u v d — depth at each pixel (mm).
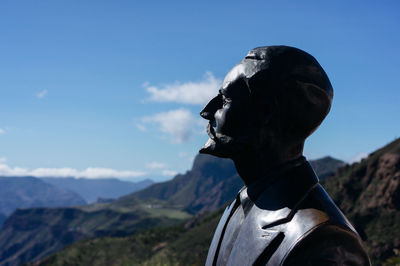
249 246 1661
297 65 1804
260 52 1855
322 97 1812
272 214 1668
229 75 1927
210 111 1982
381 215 48188
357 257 1586
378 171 54406
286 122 1798
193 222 101062
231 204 2115
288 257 1518
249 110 1836
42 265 54688
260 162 1849
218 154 1932
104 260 47062
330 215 1605
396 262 9062
